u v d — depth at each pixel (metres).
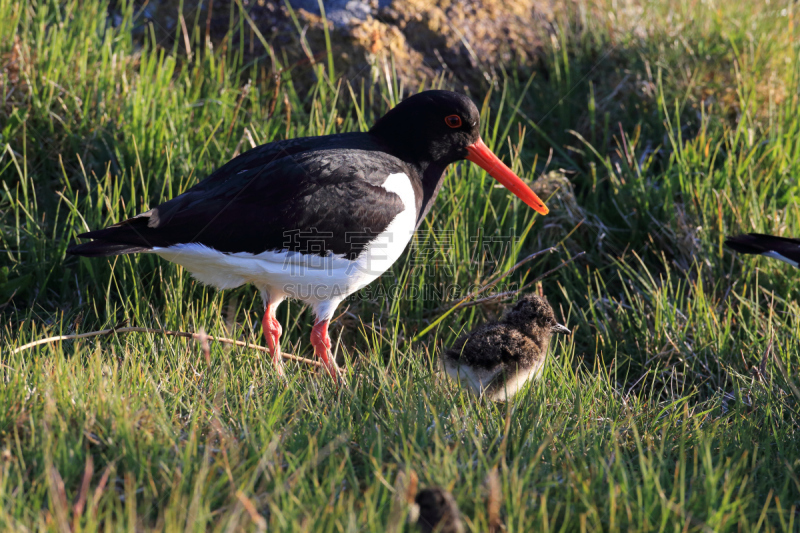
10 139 9.83
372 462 5.53
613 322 9.29
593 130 11.79
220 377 6.83
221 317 8.45
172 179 9.63
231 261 7.39
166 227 7.11
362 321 9.21
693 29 13.38
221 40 12.32
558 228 10.24
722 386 8.42
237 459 5.49
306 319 9.27
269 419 6.04
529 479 5.45
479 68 12.62
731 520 5.02
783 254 7.89
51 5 11.43
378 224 7.66
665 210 10.24
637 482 5.39
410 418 6.30
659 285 9.82
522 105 12.50
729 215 10.06
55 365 6.49
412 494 4.73
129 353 7.16
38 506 4.69
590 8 13.75
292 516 4.70
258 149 7.96
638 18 13.80
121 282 8.71
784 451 6.39
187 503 4.92
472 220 9.89
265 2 12.44
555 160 11.94
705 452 5.65
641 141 11.90
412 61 12.43
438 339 9.09
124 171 9.23
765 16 14.09
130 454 5.29
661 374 8.47
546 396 7.18
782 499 5.54
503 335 7.69
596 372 8.70
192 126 10.69
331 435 5.94
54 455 5.20
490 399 7.45
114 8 12.31
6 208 9.45
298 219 7.34
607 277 10.18
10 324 7.99
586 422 6.63
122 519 4.56
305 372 7.89
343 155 7.71
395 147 8.45
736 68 12.12
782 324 8.77
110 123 10.15
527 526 4.91
